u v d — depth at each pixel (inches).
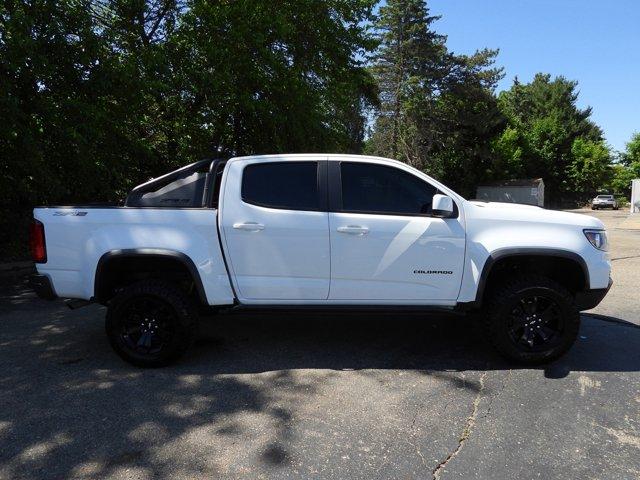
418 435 133.6
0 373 175.2
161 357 177.8
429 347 203.3
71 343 207.6
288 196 180.4
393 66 1717.5
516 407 149.7
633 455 124.7
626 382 168.1
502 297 176.1
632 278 361.7
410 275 177.9
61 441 129.7
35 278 180.9
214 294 178.2
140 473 116.0
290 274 178.5
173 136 512.7
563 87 2581.2
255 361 187.3
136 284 178.7
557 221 181.0
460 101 1843.0
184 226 177.5
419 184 182.7
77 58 343.3
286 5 580.7
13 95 306.0
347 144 740.0
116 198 427.5
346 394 158.7
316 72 655.8
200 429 136.3
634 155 2336.4
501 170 2066.9
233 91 499.5
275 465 119.7
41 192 372.8
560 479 114.9
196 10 470.3
